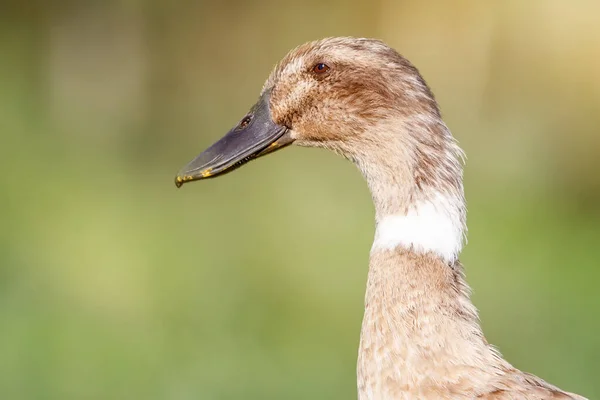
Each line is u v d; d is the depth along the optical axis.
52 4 23.94
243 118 5.93
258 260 13.70
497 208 16.08
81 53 24.12
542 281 12.42
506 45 21.66
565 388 9.48
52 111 22.53
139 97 24.41
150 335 10.88
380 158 5.41
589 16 20.17
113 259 13.39
